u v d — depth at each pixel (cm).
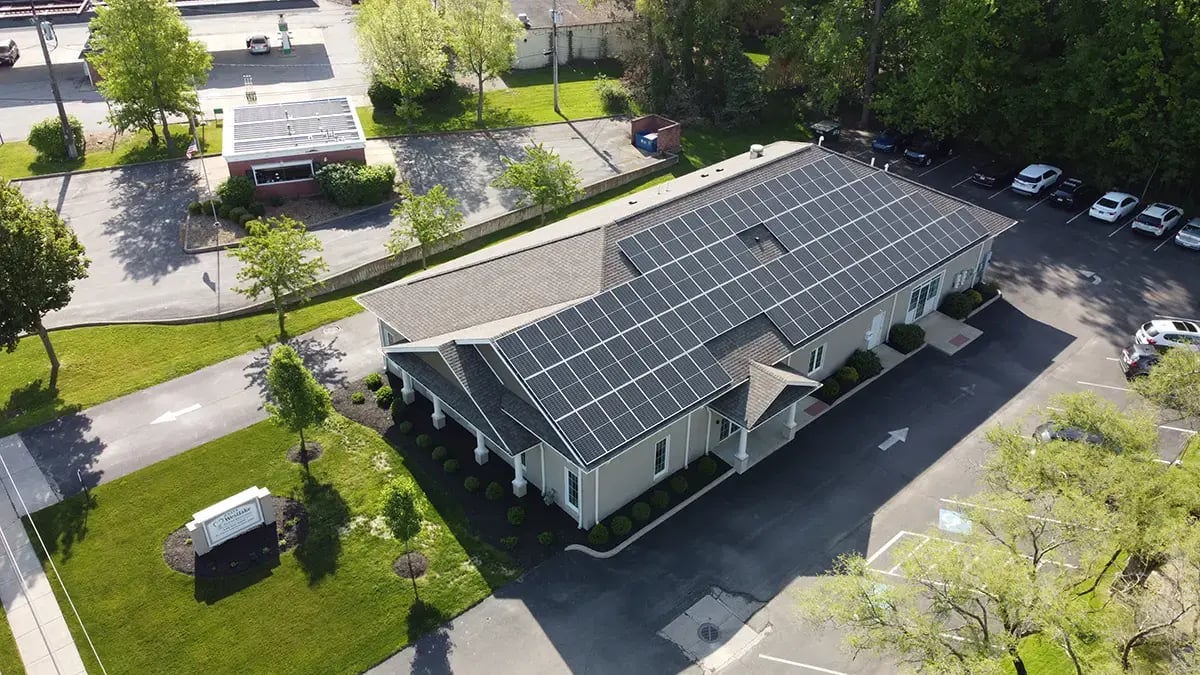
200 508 3238
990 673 2095
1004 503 2489
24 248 3506
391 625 2827
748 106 6650
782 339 3584
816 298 3775
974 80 5628
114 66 5703
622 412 3088
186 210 5275
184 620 2820
